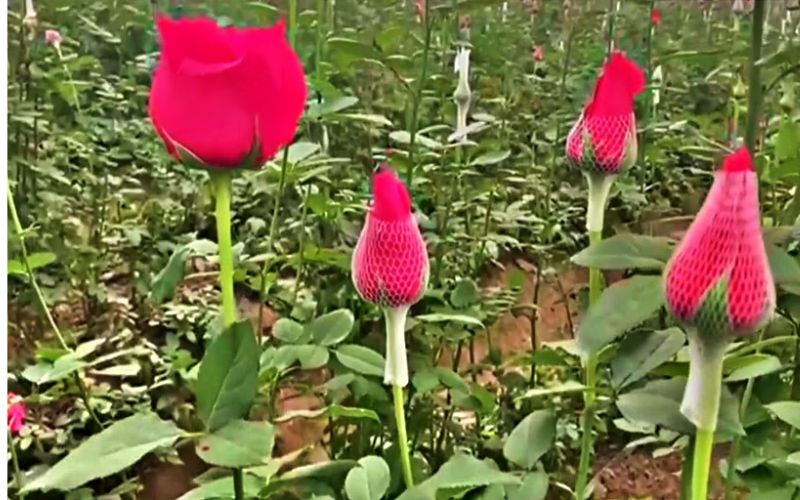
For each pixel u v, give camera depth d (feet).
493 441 4.58
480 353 6.12
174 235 7.23
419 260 2.71
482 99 10.12
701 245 1.98
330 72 6.76
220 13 9.66
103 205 7.33
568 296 6.33
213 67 2.14
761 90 3.27
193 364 4.88
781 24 9.74
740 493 4.31
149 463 4.98
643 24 12.87
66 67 8.59
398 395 2.91
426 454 4.52
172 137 2.21
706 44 12.81
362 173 7.24
